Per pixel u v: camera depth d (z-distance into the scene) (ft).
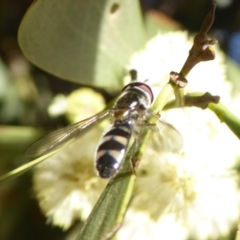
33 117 0.37
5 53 0.39
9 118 0.37
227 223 0.27
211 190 0.27
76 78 0.28
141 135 0.21
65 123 0.33
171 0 0.40
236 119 0.23
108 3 0.27
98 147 0.22
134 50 0.29
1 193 0.35
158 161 0.26
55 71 0.27
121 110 0.22
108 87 0.29
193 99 0.23
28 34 0.25
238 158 0.28
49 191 0.29
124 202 0.19
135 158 0.20
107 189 0.20
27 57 0.26
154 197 0.27
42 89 0.38
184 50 0.29
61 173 0.29
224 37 0.39
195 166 0.27
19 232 0.35
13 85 0.38
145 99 0.23
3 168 0.33
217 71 0.29
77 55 0.27
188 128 0.27
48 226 0.35
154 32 0.35
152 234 0.27
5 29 0.39
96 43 0.28
